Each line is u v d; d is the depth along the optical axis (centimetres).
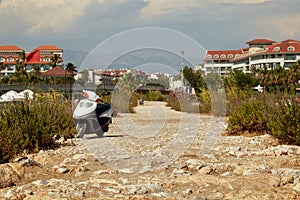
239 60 8025
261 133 1397
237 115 1437
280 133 1149
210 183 677
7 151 928
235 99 1981
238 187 641
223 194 612
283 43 8038
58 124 1344
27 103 1261
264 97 1477
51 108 1355
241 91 2348
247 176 710
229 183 659
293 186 639
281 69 6056
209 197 600
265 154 966
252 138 1280
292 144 1130
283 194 592
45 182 706
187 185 681
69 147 1164
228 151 1035
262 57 7769
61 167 832
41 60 8781
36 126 1123
